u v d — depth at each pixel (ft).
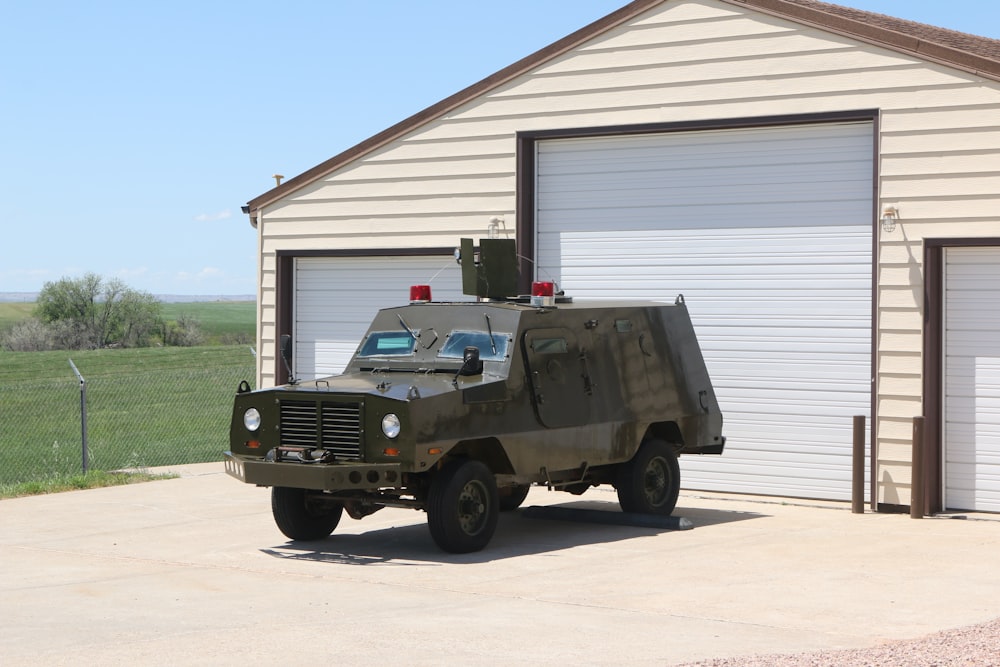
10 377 150.51
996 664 21.53
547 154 52.95
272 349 59.82
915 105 44.24
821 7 57.62
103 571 33.71
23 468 64.95
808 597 29.45
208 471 56.80
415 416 33.63
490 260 40.57
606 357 39.65
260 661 23.53
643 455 41.11
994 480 43.57
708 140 49.34
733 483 49.21
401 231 55.77
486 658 23.49
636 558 35.06
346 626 26.50
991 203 42.75
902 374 44.52
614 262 51.42
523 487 43.86
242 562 34.94
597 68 51.06
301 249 58.70
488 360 36.91
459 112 54.24
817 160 47.06
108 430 87.04
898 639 25.03
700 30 48.80
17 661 23.82
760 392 48.44
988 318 43.52
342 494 37.09
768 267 48.14
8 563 34.99
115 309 235.20
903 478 44.50
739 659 22.62
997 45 57.36
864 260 46.14
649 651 23.98
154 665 23.36
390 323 39.65
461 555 35.65
